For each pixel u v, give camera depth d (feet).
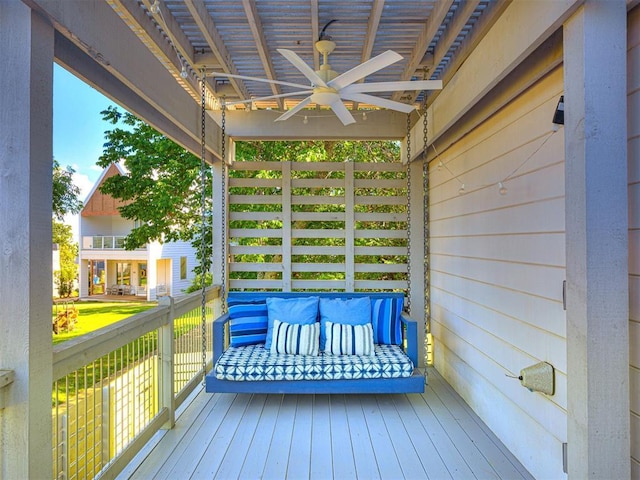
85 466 6.33
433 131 11.44
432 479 7.46
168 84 9.43
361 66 7.18
